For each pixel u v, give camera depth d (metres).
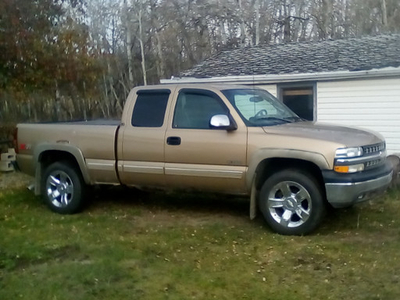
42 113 22.66
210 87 6.80
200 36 32.41
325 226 6.47
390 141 11.78
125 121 7.16
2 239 6.16
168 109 6.91
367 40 14.52
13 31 13.16
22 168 8.05
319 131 6.25
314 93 12.54
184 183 6.77
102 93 27.81
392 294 4.34
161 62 32.06
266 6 32.50
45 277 4.87
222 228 6.50
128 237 6.21
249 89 7.21
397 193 8.14
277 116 6.96
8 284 4.71
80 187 7.46
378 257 5.24
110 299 4.38
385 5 28.55
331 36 31.22
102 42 32.72
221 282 4.70
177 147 6.68
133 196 8.55
